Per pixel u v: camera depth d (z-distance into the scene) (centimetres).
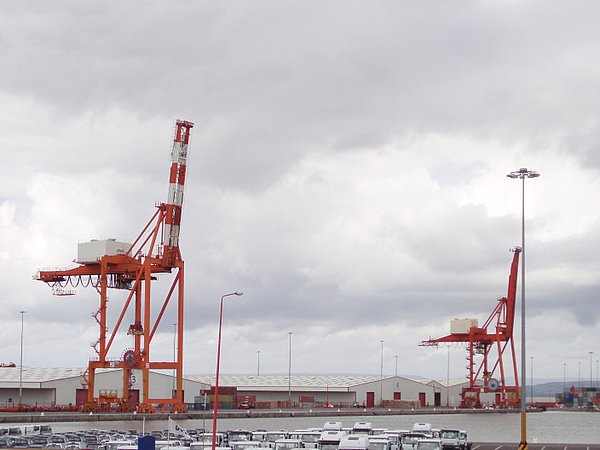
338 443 6419
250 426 14012
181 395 15812
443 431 8062
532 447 10081
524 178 6981
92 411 15525
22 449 7531
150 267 15412
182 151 15675
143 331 15650
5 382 17825
